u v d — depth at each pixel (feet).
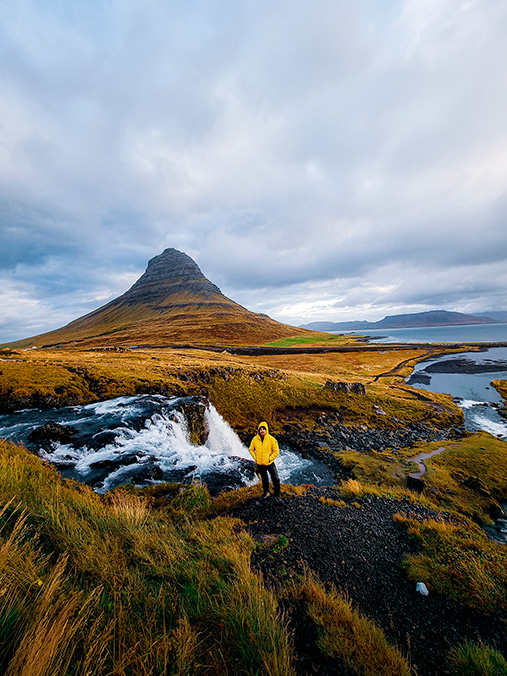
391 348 436.35
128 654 10.51
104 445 62.44
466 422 119.96
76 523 19.58
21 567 12.42
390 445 92.89
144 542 20.11
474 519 49.32
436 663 15.47
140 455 58.85
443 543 27.40
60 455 56.90
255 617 14.28
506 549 27.53
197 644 11.98
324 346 468.75
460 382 209.36
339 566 23.65
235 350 384.47
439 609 19.53
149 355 200.54
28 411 84.12
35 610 10.43
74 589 12.92
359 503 38.22
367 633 15.84
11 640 9.41
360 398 138.62
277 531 28.40
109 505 32.04
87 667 9.66
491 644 16.75
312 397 134.92
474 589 20.99
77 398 94.48
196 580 17.01
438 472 65.77
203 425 93.09
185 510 32.99
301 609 17.29
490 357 342.85
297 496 37.32
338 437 99.81
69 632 9.97
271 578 20.84
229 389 133.59
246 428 108.58
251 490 38.47
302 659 13.94
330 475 71.20
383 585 21.88
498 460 73.82
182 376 130.00
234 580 17.85
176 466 56.54
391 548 27.37
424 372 256.52
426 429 110.22
